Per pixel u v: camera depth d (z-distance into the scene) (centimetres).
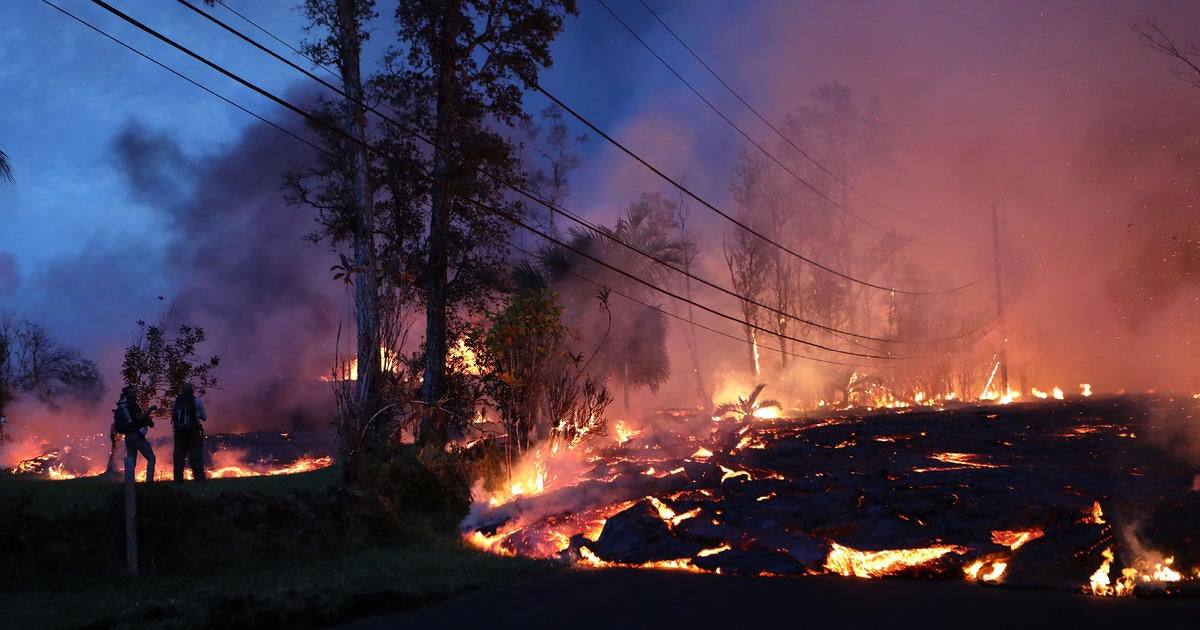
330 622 835
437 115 2842
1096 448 2003
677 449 2278
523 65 2877
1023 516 1070
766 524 1122
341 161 2756
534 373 1816
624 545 1126
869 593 871
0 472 2577
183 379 2238
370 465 1476
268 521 1137
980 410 3888
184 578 984
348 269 1552
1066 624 730
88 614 822
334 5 2406
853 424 3234
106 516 1012
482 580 984
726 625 764
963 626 734
